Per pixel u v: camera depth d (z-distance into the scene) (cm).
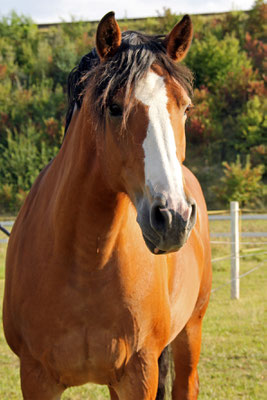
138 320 255
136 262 252
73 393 486
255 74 3394
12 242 298
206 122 3098
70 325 251
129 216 250
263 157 2898
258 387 490
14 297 271
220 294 960
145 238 207
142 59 211
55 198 259
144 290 255
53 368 261
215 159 2988
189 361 382
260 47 3753
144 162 202
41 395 269
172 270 303
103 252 241
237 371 541
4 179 3053
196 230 375
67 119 292
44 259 254
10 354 611
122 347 256
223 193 2611
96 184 235
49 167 306
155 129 202
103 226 239
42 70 3953
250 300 898
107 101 211
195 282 350
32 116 3541
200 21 4131
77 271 245
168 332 281
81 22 4650
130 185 215
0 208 2917
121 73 209
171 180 196
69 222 242
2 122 3462
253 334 679
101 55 222
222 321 748
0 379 518
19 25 4703
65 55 3988
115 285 247
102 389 496
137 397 264
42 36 4578
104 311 249
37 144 3247
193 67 3406
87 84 237
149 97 205
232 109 3297
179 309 322
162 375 325
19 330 273
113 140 215
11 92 3762
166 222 190
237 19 4153
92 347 254
